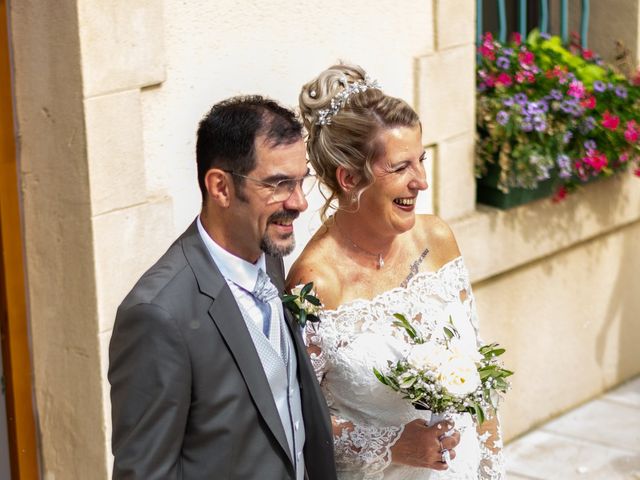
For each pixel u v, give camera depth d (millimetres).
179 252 2881
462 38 5574
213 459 2789
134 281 4320
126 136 4188
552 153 5895
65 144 4125
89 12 3982
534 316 6383
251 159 2773
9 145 4230
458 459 3621
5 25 4125
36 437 4547
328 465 3078
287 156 2793
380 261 3561
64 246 4246
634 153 6297
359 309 3492
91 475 4430
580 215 6430
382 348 3447
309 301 3047
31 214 4309
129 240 4273
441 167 5621
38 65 4121
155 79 4254
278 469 2891
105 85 4082
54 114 4129
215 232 2895
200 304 2809
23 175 4285
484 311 6051
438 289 3672
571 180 6191
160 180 4410
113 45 4082
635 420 6613
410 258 3652
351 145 3373
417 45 5410
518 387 6363
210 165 2834
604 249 6812
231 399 2811
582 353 6793
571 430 6484
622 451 6199
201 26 4438
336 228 3549
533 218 6121
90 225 4141
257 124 2781
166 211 4383
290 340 3051
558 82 5957
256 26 4652
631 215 6812
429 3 5410
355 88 3418
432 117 5516
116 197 4199
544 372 6527
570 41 6738
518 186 5938
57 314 4352
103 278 4207
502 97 5793
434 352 3277
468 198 5809
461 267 3775
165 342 2707
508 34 6617
